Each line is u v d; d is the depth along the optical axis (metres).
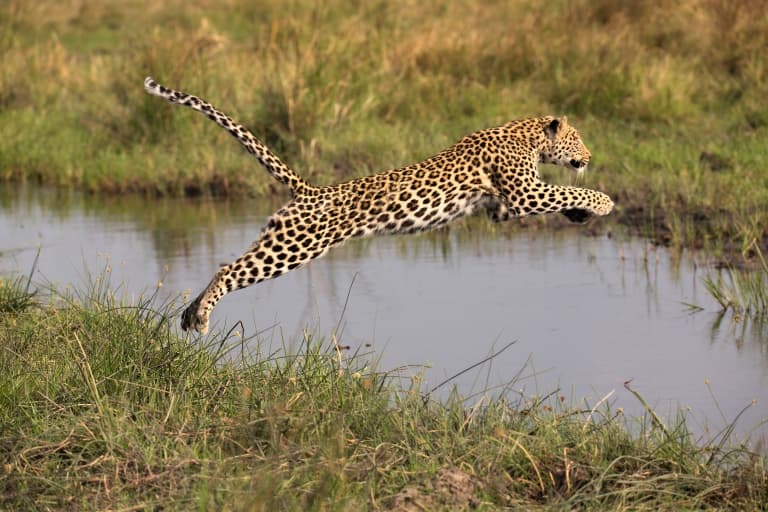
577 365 17.69
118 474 12.73
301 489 12.09
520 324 19.89
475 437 13.67
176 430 13.71
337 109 35.16
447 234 27.47
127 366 15.30
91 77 43.38
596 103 36.28
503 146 18.72
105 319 17.81
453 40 40.84
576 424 14.22
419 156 31.69
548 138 19.28
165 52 37.44
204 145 35.03
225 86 37.38
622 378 17.08
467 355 18.30
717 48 38.97
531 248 25.66
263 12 56.84
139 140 36.44
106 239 26.94
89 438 13.48
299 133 34.47
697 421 15.30
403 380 17.08
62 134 38.09
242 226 28.08
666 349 18.39
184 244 26.25
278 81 35.75
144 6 62.97
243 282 17.69
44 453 13.27
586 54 38.88
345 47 38.81
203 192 32.41
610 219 27.62
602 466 13.03
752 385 16.62
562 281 22.69
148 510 11.95
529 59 39.72
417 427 13.94
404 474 12.65
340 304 21.50
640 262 23.94
